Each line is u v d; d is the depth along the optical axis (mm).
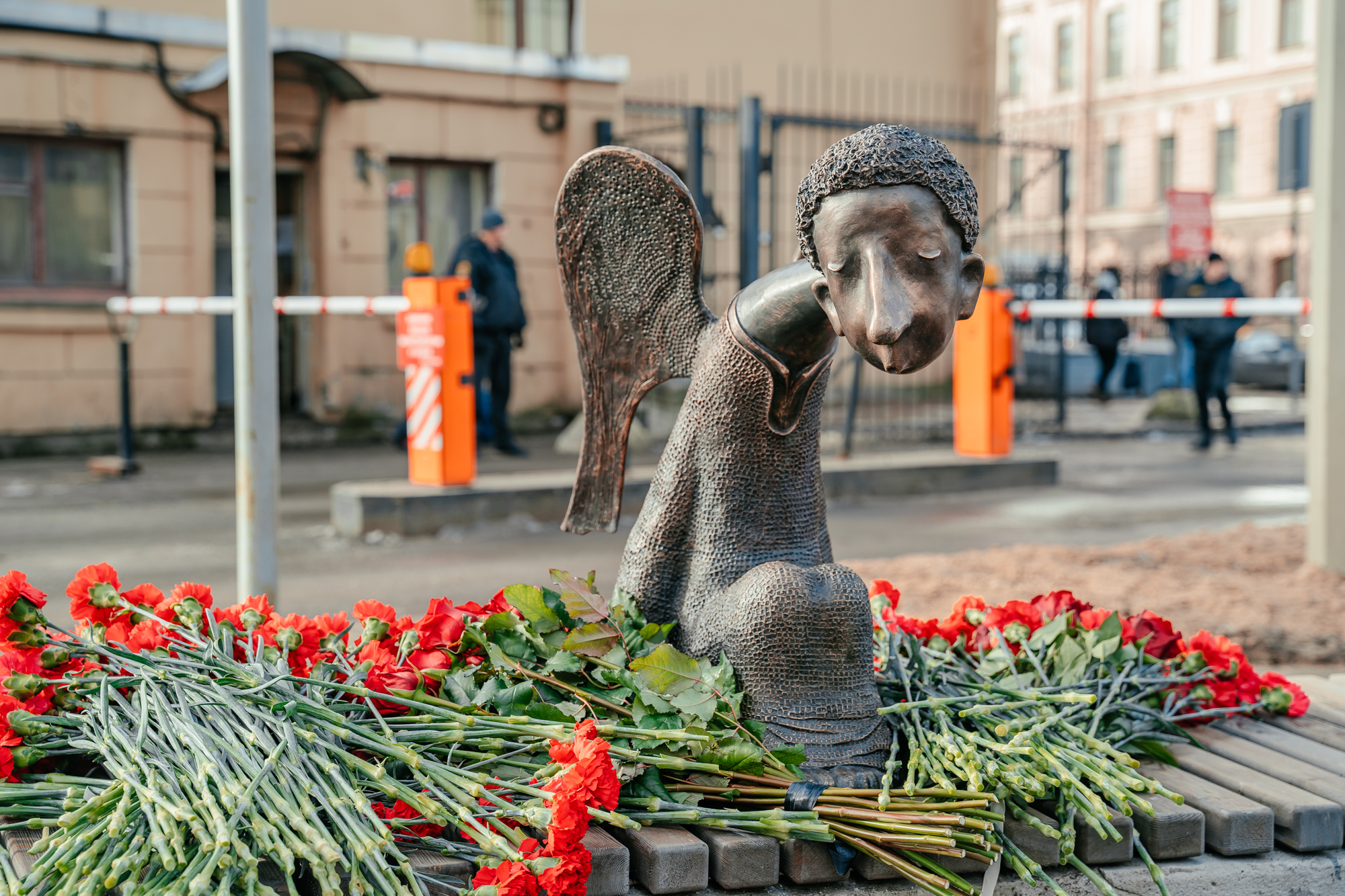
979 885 2031
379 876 1623
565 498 7512
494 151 13391
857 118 15797
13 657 2020
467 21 13430
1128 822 2072
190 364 12031
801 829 1884
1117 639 2586
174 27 11656
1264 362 21406
